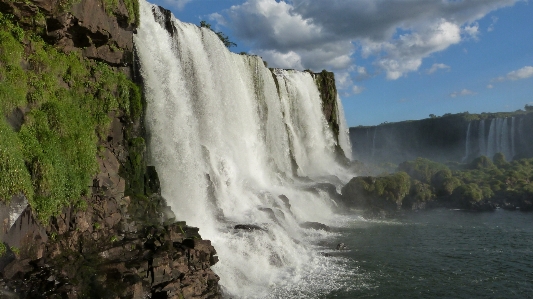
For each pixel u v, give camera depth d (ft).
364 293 56.13
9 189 35.81
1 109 37.17
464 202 128.98
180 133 78.18
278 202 93.61
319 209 108.58
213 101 98.17
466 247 80.79
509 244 83.41
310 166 154.20
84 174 47.16
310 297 54.08
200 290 47.06
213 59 101.96
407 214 119.14
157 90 75.46
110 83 58.75
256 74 128.57
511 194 131.95
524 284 60.49
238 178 95.91
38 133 42.06
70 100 49.85
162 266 44.14
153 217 57.88
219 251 59.67
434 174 142.61
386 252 76.64
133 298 39.09
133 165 60.90
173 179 73.31
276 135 134.72
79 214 45.03
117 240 47.75
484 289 58.39
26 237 37.60
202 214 74.02
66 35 50.37
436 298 55.16
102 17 55.36
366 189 118.93
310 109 161.58
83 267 39.50
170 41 84.74
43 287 34.81
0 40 39.52
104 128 55.93
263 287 57.06
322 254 73.92
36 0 41.91
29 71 43.37
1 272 33.91
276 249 67.26
